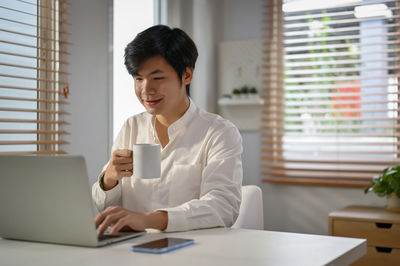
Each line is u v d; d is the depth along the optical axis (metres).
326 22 3.46
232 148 1.63
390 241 2.70
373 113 3.39
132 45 1.53
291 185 3.50
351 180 3.34
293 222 3.49
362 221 2.76
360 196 3.29
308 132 3.56
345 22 3.40
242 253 1.07
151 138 1.79
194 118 1.75
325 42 3.51
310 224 3.44
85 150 2.66
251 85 3.66
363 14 3.36
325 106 3.52
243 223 1.94
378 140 3.38
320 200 3.41
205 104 3.64
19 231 1.26
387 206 2.99
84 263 1.00
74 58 2.59
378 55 3.36
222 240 1.22
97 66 2.74
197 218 1.38
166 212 1.35
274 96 3.55
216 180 1.55
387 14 3.29
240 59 3.69
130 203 1.73
